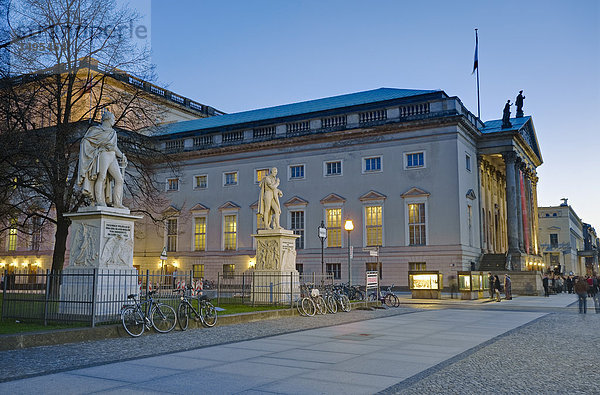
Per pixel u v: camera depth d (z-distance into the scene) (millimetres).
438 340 16328
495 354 13594
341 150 58094
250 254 60844
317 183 58812
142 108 34531
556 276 72312
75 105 35062
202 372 10617
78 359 11852
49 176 29422
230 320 20609
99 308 16234
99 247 16750
